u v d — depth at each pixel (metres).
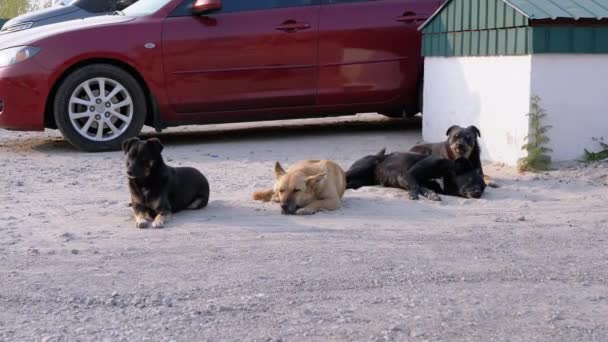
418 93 11.02
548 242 7.73
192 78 10.52
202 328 5.98
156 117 10.56
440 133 10.46
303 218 8.23
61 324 6.08
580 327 6.02
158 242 7.75
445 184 8.88
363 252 7.56
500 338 5.81
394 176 8.90
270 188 8.88
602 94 9.44
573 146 9.45
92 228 8.02
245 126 11.97
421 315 6.24
